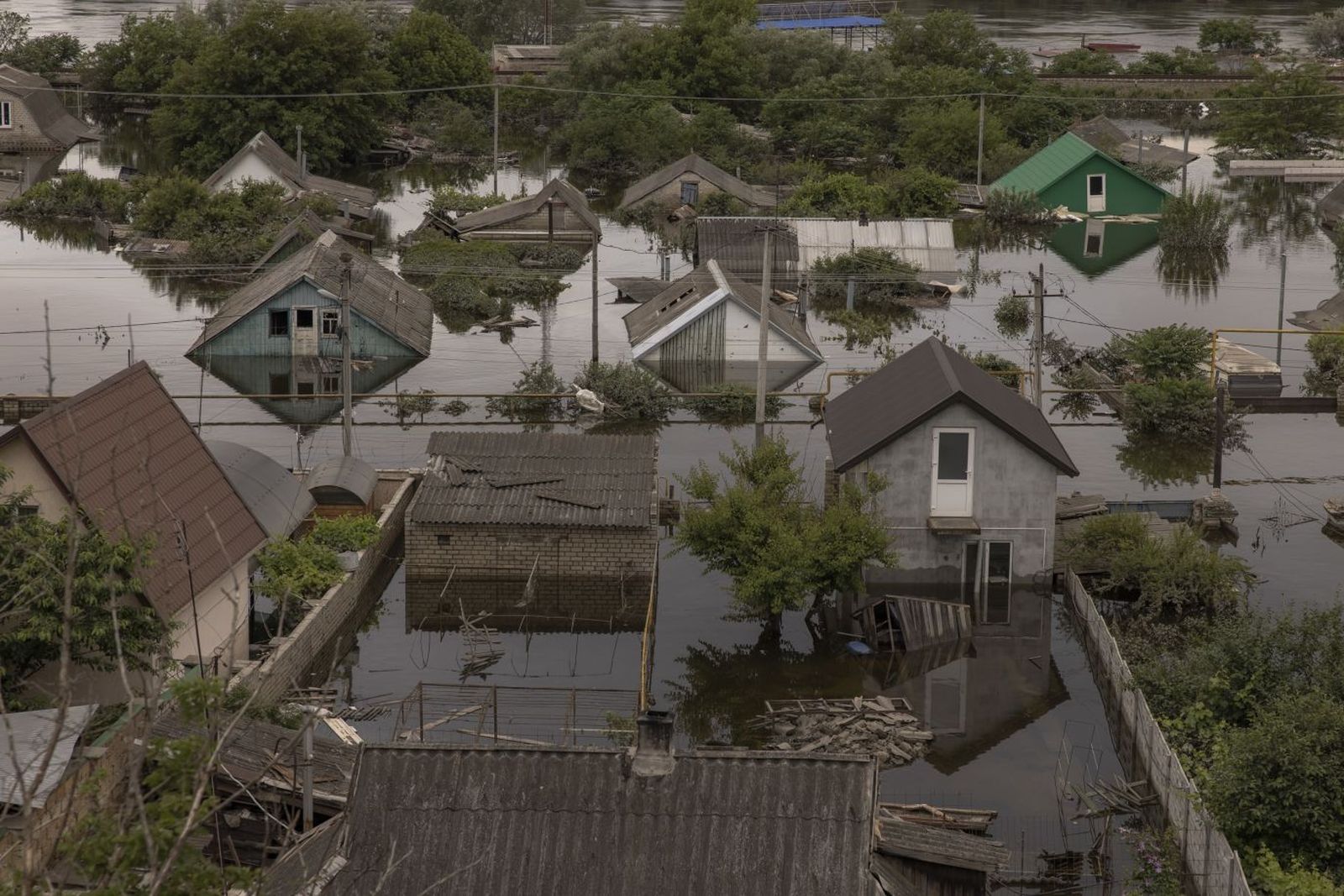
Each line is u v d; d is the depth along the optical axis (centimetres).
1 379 6175
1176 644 3903
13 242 9012
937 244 8438
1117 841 3045
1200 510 4769
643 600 4306
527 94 13188
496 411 5975
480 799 2092
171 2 19588
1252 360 6325
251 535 3588
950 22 13588
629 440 4622
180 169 10150
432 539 4331
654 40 12925
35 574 2753
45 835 2444
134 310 7450
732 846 2044
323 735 3288
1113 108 13250
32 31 16500
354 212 9381
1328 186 11100
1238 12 19650
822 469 5269
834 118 11738
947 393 4122
